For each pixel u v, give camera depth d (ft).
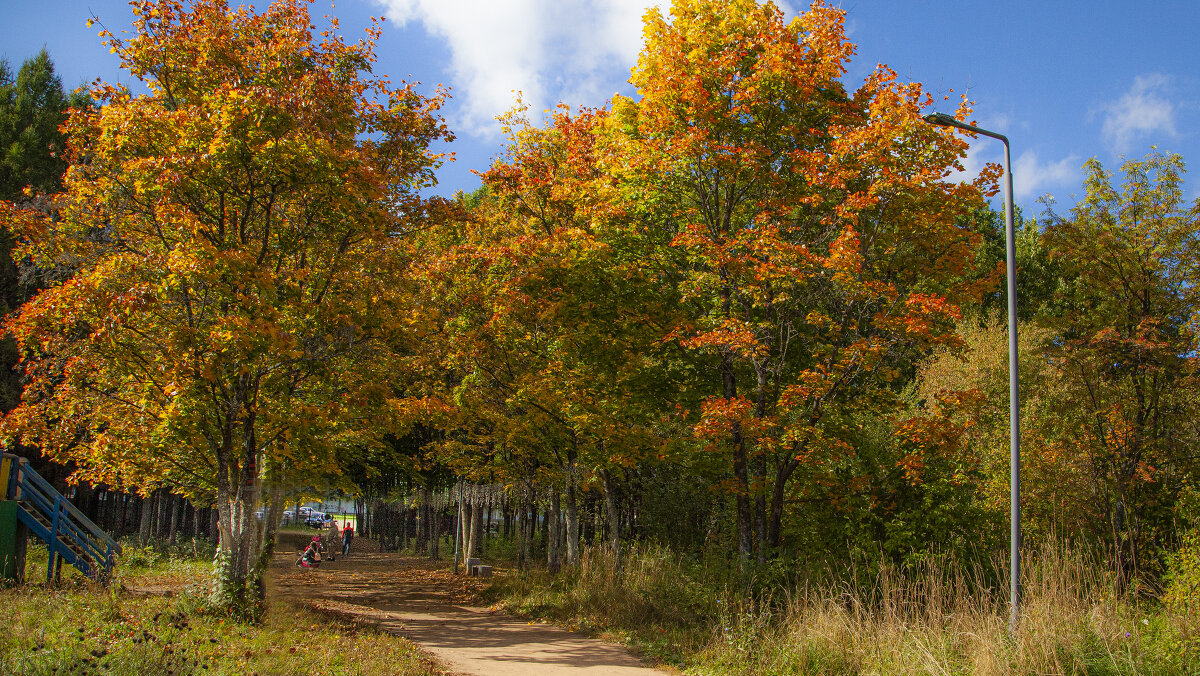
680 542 76.33
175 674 23.67
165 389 37.24
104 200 40.98
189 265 35.42
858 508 49.62
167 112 39.47
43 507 44.57
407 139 49.11
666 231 55.47
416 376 68.18
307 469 50.01
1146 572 48.14
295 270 42.75
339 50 46.78
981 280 49.90
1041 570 35.24
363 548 150.61
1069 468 55.26
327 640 35.24
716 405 45.96
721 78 49.93
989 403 76.02
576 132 64.44
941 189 47.01
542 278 54.08
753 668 34.27
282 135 38.19
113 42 41.70
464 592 71.51
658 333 52.90
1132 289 56.70
